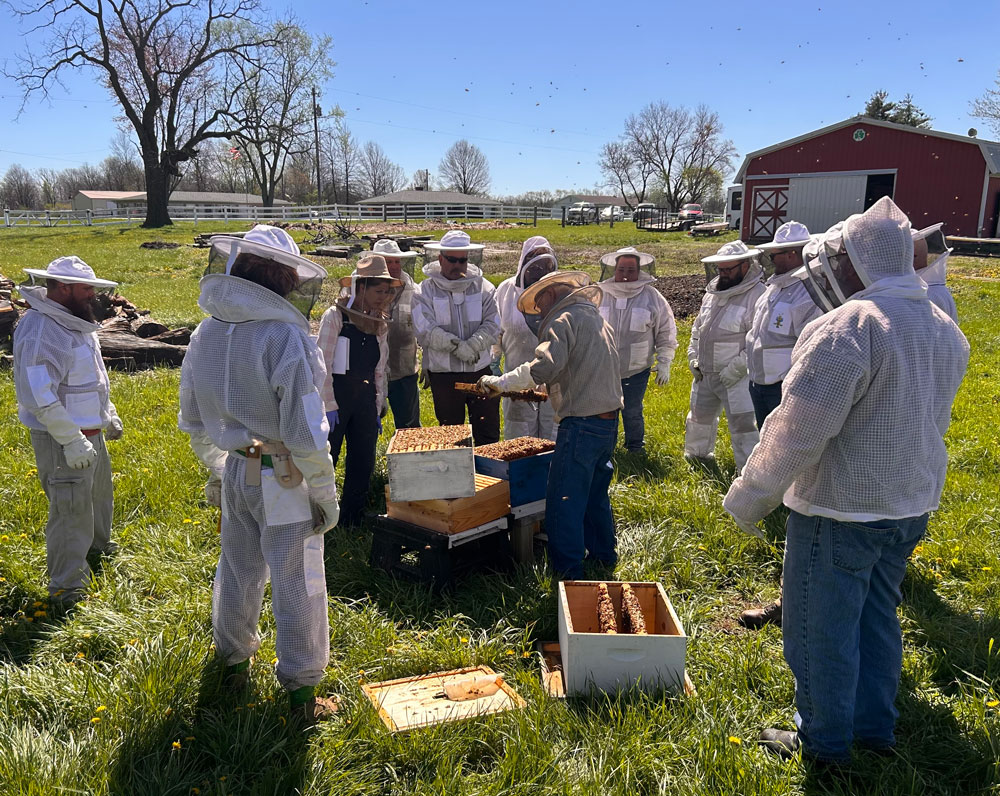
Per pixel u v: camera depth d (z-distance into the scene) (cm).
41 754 276
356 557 463
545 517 454
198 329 298
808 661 278
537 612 396
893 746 296
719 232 4281
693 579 445
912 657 359
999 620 381
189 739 292
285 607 296
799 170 3472
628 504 543
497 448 473
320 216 4953
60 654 356
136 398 859
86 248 2981
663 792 271
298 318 289
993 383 912
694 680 341
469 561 449
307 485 295
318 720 312
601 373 415
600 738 295
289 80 5344
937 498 275
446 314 588
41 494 538
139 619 384
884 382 252
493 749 296
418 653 359
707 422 651
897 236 264
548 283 419
